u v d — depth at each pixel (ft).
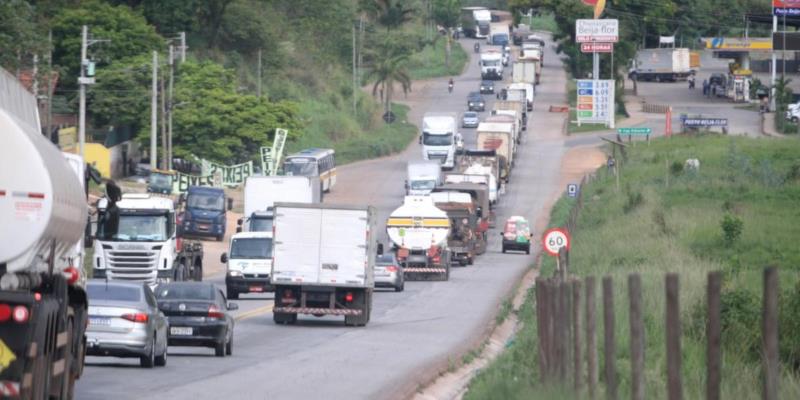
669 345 133.18
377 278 549.95
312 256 412.36
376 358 311.27
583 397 193.26
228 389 238.68
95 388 234.38
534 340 292.61
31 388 163.32
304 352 323.37
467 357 318.45
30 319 162.30
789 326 233.35
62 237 179.01
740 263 438.40
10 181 165.58
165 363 284.82
